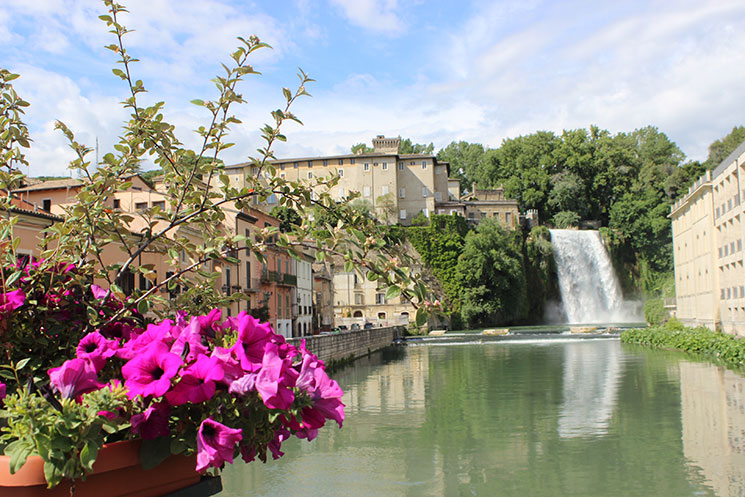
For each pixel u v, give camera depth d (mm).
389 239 3928
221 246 4207
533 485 13773
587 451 16516
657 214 115500
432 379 34375
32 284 3727
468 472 14812
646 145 141750
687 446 16547
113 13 4234
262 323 2861
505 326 99250
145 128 4316
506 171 130875
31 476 2344
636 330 58188
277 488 13648
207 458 2432
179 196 4418
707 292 56656
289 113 4281
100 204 4188
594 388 28000
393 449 17172
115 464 2535
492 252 94312
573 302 108812
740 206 45094
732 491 12836
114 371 3215
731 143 118750
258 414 2680
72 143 4422
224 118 4250
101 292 3986
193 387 2568
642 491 13070
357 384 33219
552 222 125938
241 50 4129
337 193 102062
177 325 3232
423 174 106438
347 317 85500
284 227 4141
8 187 4430
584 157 124625
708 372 31750
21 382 3480
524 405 24047
